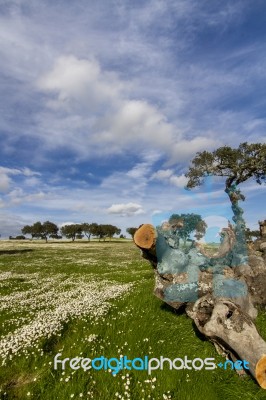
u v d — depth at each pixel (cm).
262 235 1408
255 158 3991
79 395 607
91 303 1174
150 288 1391
